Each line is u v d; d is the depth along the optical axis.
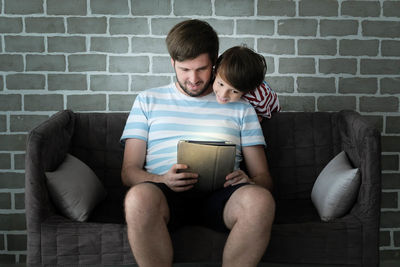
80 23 2.08
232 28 2.11
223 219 1.39
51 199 1.53
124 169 1.62
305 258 1.48
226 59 1.50
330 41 2.13
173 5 2.08
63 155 1.72
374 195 1.48
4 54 2.08
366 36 2.13
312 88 2.16
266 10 2.10
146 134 1.67
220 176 1.43
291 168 1.90
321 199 1.63
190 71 1.54
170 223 1.38
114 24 2.09
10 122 2.12
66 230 1.44
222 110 1.68
